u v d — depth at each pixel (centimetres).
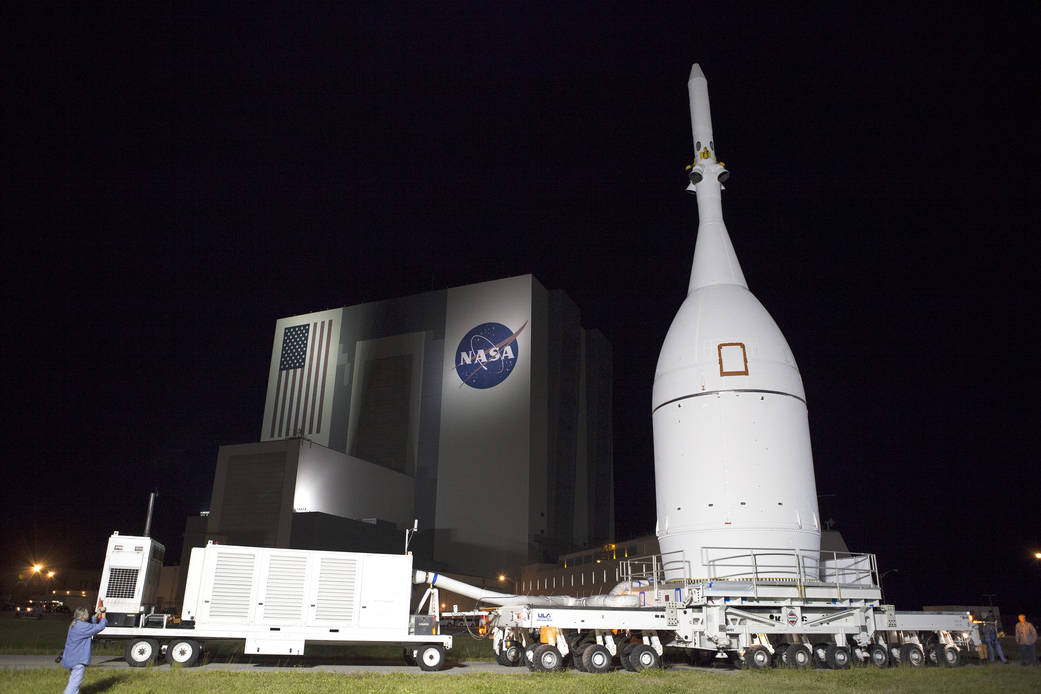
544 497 9900
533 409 9994
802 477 2423
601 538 11238
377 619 2148
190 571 2089
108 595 2048
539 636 2233
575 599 2448
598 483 11544
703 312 2642
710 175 3034
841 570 2369
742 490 2341
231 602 2080
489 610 2394
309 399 11288
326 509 8744
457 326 10775
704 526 2348
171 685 1535
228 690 1481
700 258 2866
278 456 8612
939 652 2364
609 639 2133
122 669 1858
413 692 1495
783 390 2484
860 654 2233
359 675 1791
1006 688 1686
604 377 12388
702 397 2469
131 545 2111
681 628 2091
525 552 9262
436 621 2208
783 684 1702
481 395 10231
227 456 8881
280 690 1484
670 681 1736
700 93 3212
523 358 10150
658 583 2331
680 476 2455
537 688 1579
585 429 11688
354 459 9294
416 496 10112
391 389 10806
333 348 11450
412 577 2291
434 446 10288
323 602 2131
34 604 8081
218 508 8619
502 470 9744
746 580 2172
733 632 2105
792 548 2317
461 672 2005
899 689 1648
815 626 2181
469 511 9738
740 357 2489
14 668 1831
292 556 2159
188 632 2016
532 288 10531
